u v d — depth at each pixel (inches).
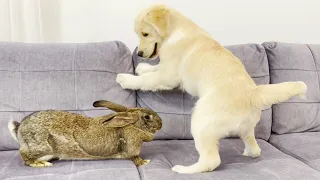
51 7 81.0
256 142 60.4
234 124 52.6
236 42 89.4
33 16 77.7
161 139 66.2
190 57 60.6
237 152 60.9
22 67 60.1
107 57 63.7
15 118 59.0
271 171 51.0
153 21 61.6
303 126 72.3
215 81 55.4
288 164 54.1
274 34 91.0
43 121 50.8
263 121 68.9
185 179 47.4
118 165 51.4
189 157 57.6
